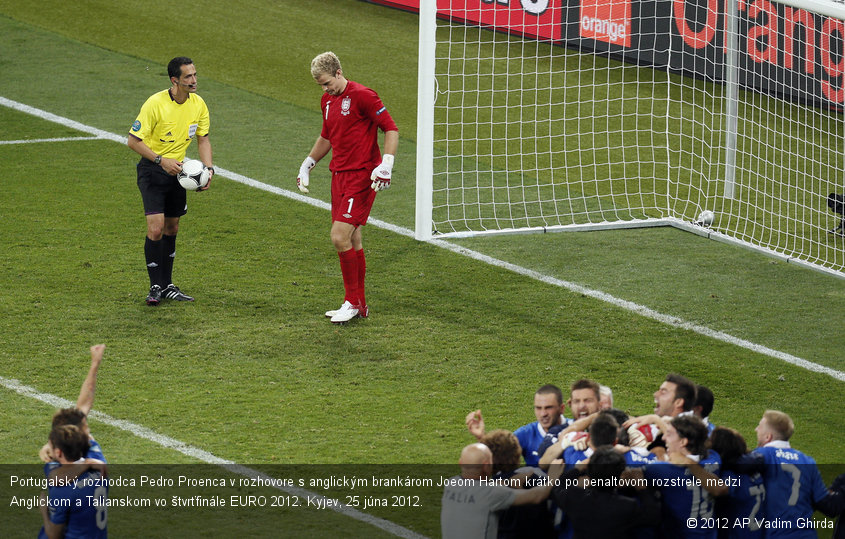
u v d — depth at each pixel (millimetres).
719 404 32281
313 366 33844
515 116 60125
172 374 33000
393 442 29609
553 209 49500
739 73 61344
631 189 52188
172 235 37844
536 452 24938
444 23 71938
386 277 40906
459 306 38562
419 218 44625
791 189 52250
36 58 64375
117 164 51312
